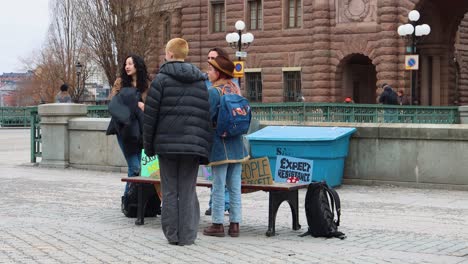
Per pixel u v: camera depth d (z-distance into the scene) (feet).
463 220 39.09
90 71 215.10
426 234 34.76
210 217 39.52
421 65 166.30
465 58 182.91
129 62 38.65
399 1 143.43
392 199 46.85
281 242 32.35
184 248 30.71
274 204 33.88
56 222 37.01
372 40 146.82
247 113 32.65
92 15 168.04
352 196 48.21
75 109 66.54
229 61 33.22
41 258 28.22
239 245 31.50
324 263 27.86
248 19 164.86
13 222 36.81
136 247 30.76
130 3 165.78
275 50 160.45
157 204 38.68
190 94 31.19
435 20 163.63
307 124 58.34
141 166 38.29
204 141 31.32
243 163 34.68
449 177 50.88
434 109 96.73
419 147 51.70
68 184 54.08
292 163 40.68
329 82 152.56
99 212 40.63
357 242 32.50
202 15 171.94
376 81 160.04
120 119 37.93
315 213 33.45
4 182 55.16
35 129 70.49
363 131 53.31
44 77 284.41
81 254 29.09
